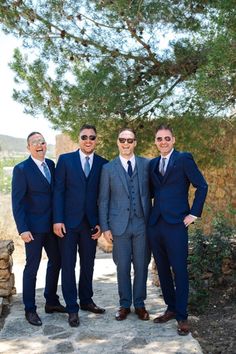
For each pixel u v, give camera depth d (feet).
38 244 17.94
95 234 18.19
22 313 19.21
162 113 23.71
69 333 16.93
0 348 15.84
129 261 17.97
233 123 24.07
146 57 24.25
